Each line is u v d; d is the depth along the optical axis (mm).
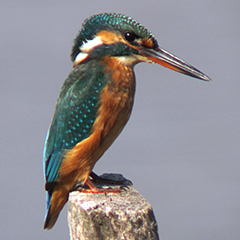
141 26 9922
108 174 9938
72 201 7801
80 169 9734
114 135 10039
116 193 8297
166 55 10172
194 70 10219
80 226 7559
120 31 9836
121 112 9844
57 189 10008
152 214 7543
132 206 7543
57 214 10250
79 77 9914
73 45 10414
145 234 7395
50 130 10125
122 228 7336
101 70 9773
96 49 9945
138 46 9953
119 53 9867
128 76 9891
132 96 10031
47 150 10086
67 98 9891
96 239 7410
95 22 9992
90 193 8297
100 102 9648
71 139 9758
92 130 9695
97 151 9852
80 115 9719
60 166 9789
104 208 7414
